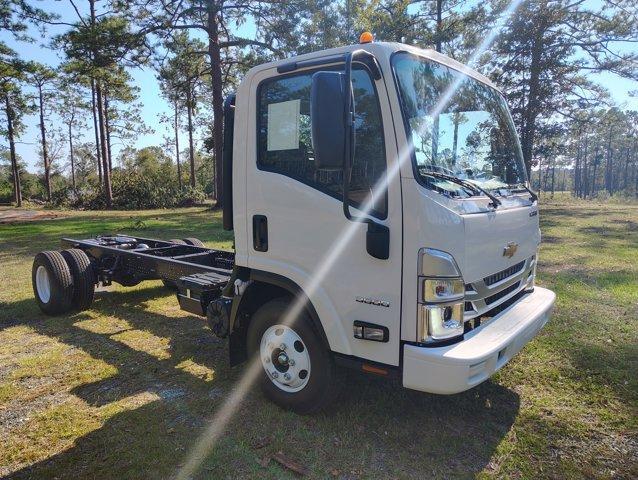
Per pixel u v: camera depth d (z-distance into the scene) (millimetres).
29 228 17562
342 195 3105
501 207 3402
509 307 3598
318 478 2914
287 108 3400
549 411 3688
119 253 6430
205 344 5168
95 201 35000
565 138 31172
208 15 21641
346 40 19641
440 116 3266
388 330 2969
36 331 5664
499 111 4117
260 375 3814
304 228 3318
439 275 2805
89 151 54062
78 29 20031
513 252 3506
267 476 2939
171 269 5582
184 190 38250
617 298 6668
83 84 30922
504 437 3344
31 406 3828
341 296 3164
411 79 3078
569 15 23172
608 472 2973
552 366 4473
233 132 3818
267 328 3709
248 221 3701
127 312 6445
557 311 6109
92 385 4195
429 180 2934
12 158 43094
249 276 3828
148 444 3275
